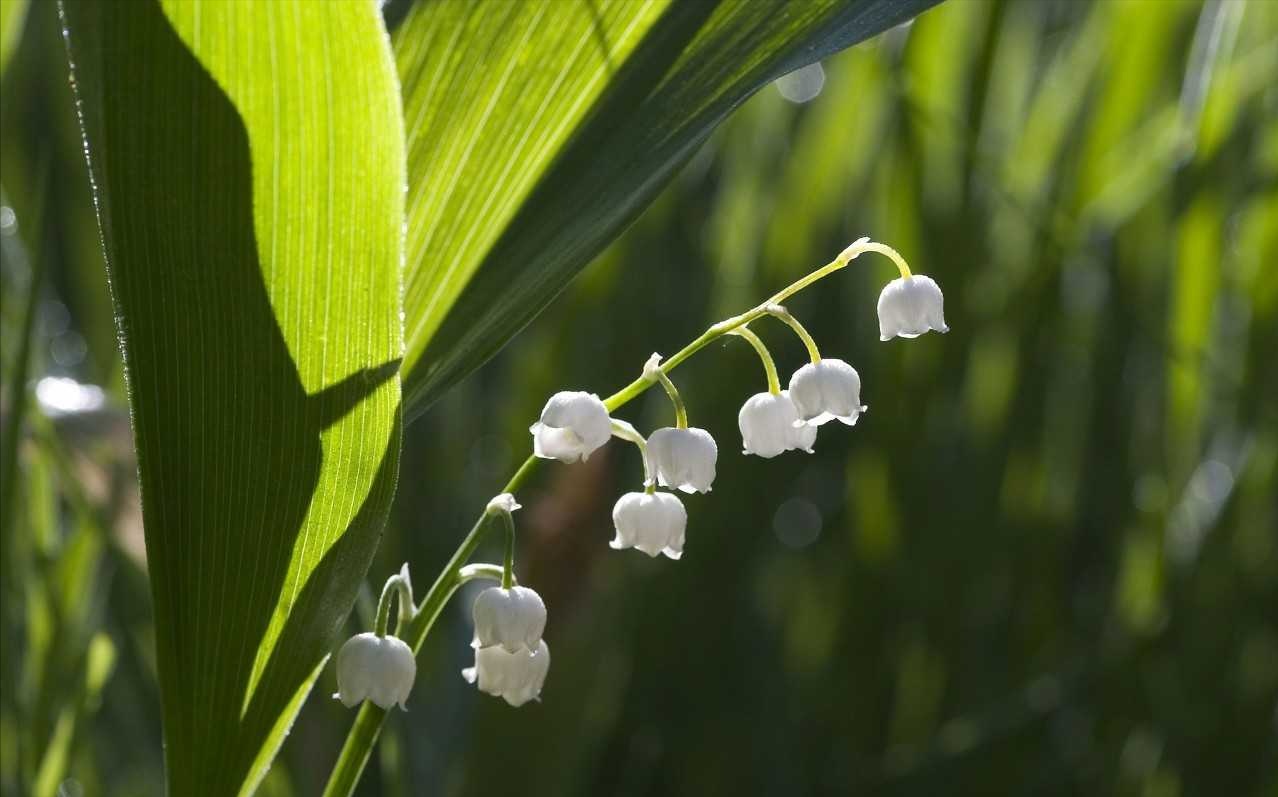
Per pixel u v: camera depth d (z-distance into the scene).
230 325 0.38
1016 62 0.78
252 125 0.38
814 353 0.41
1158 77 0.69
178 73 0.37
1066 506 0.75
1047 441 0.76
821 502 0.83
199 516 0.39
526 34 0.42
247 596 0.39
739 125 0.81
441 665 0.67
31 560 0.52
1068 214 0.70
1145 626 0.69
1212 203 0.65
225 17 0.37
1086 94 0.72
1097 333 0.75
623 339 0.79
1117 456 0.76
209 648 0.39
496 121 0.42
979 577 0.73
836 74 0.76
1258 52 0.66
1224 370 0.72
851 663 0.73
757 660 0.76
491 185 0.41
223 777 0.40
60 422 0.54
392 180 0.38
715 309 0.78
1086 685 0.68
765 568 0.80
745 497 0.77
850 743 0.72
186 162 0.38
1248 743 0.65
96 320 0.84
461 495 0.79
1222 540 0.68
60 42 0.90
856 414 0.41
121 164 0.37
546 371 0.77
